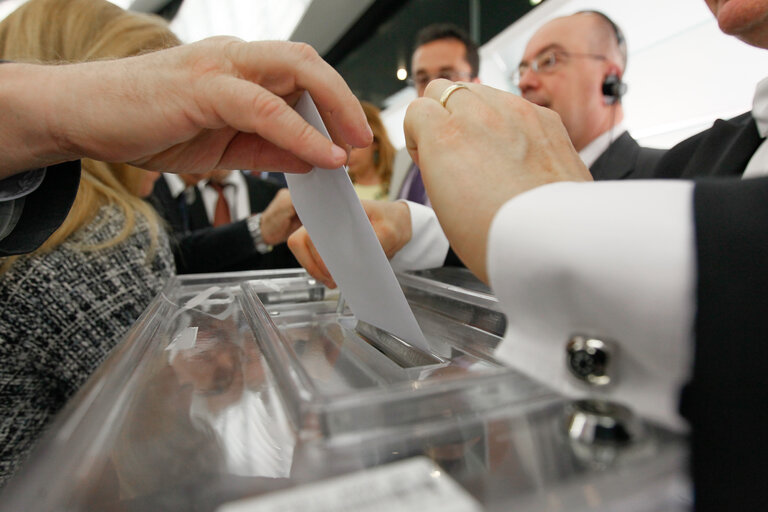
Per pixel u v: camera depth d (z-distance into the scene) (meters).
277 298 0.37
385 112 3.25
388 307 0.24
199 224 1.34
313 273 0.38
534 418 0.12
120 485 0.11
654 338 0.12
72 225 0.41
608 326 0.13
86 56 0.49
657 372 0.12
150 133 0.26
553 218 0.14
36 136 0.26
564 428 0.12
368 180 1.77
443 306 0.32
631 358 0.13
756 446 0.10
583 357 0.13
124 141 0.26
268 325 0.23
